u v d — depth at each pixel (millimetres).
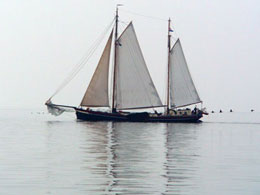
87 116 135750
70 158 52031
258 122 175125
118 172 42969
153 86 138125
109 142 72250
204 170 44625
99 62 133500
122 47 137375
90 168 45125
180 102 144250
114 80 137125
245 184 38000
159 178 40188
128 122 135125
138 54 137000
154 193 34531
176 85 144500
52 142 71812
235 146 69312
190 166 47031
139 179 39656
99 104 134500
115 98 137625
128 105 137750
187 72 143375
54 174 41625
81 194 34125
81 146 65500
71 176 40750
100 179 39531
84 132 95375
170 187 36562
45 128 111125
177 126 122875
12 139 77375
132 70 137625
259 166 47438
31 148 62562
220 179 40000
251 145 71250
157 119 137375
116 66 137375
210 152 59938
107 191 35062
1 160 50000
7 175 41000
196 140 79250
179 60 144125
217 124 147500
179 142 74500
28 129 107125
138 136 85312
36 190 35281
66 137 81875
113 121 135875
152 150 61281
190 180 39438
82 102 134875
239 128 124250
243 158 53844
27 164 47219
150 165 47469
